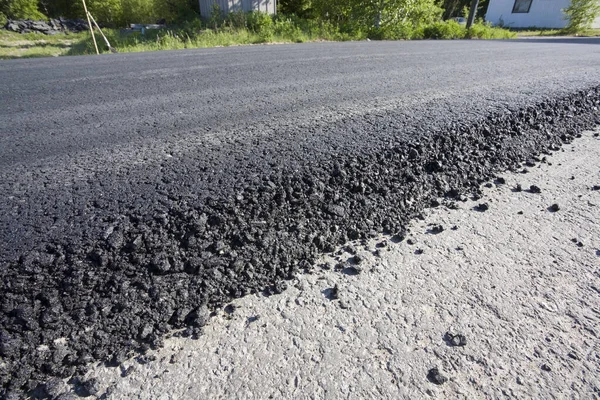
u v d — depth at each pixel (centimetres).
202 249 104
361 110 219
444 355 85
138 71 368
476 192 159
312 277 110
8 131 178
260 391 77
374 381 79
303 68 394
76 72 361
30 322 82
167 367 81
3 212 105
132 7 1769
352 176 142
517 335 90
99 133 176
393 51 608
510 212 144
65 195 116
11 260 88
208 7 1266
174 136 173
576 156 195
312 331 91
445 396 76
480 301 100
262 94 264
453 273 111
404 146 165
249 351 85
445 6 3192
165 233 103
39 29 1469
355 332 91
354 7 1184
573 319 95
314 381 79
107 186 122
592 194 158
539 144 203
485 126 196
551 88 282
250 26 1084
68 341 82
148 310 91
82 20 1745
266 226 117
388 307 98
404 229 133
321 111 217
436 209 146
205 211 111
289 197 126
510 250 122
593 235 130
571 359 84
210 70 376
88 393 75
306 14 1563
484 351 86
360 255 119
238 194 121
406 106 227
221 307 98
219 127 187
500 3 2245
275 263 111
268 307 98
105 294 90
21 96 254
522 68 397
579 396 76
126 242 98
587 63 444
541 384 79
